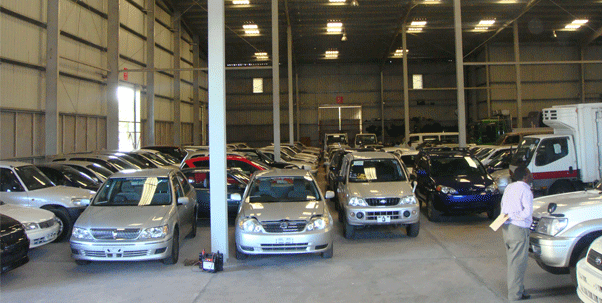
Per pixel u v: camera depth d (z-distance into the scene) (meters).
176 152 18.17
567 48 33.31
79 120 16.77
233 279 5.55
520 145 10.48
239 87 39.47
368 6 25.59
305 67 39.62
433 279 5.40
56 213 7.71
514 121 33.06
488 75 33.28
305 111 39.56
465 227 8.80
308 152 27.75
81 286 5.32
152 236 5.82
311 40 32.03
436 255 6.59
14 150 13.35
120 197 6.79
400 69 39.19
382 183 8.24
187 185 8.08
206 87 36.19
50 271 5.98
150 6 21.78
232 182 9.38
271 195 7.04
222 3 6.42
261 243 5.96
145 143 23.14
